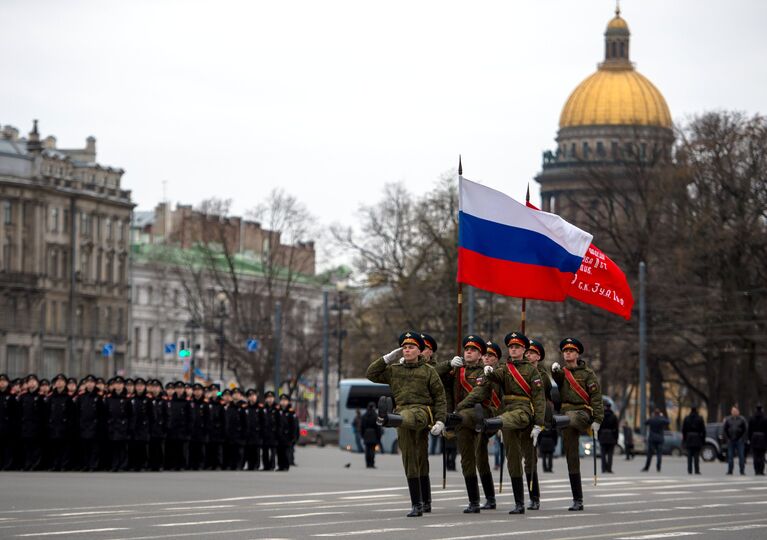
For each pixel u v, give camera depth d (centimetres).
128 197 17350
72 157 17362
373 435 5778
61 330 16225
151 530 2245
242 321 13188
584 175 10894
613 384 10962
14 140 16062
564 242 2891
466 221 2862
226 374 17662
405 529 2275
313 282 14275
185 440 4750
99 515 2583
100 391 4534
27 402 4509
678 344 9719
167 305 17375
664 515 2673
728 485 4116
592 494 3506
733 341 9438
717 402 9775
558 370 2778
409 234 11694
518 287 2877
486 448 2755
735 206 9350
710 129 9569
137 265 17638
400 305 11288
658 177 9962
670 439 9425
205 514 2611
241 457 5025
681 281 9506
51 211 16075
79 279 16425
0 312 15350
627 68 19775
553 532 2233
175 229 17838
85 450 4531
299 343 13250
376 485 3828
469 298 10281
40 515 2581
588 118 19425
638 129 10988
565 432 2769
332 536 2139
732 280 9388
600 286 2970
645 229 10062
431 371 2523
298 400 13912
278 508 2803
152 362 17662
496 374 2645
